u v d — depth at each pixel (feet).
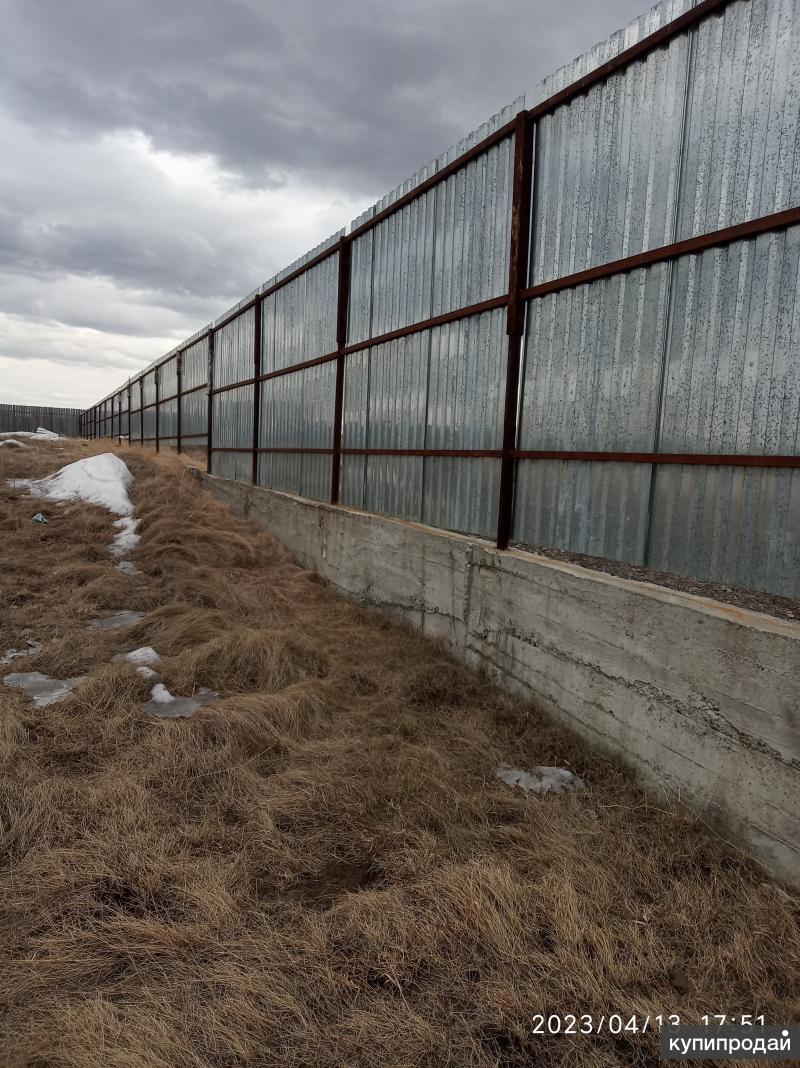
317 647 17.07
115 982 6.68
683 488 10.89
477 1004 6.58
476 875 8.14
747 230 9.47
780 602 9.36
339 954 7.11
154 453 59.26
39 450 55.83
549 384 13.94
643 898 8.20
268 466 33.78
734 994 6.85
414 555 18.53
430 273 18.45
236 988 6.59
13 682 14.16
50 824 9.05
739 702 8.91
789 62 8.99
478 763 11.59
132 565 25.90
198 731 11.75
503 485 15.11
